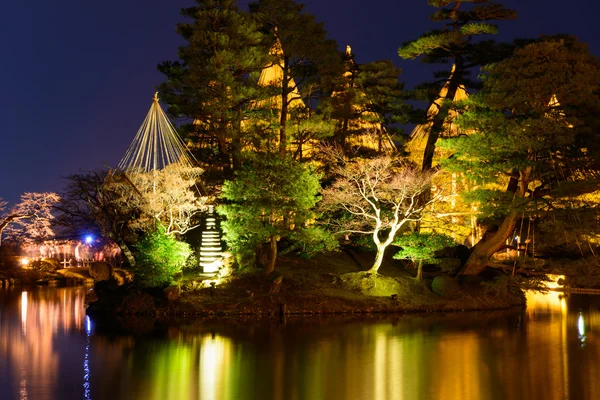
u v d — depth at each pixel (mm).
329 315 37250
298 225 39594
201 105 46781
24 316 37375
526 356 26234
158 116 45781
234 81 45906
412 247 41062
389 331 31969
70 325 33719
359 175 41500
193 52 45906
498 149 38156
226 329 32344
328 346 28094
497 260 46938
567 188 37750
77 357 25781
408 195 42062
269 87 45906
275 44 47688
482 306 40688
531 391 21078
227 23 46938
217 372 23406
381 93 49531
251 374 23141
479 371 23719
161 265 37875
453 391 21062
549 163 38844
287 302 37500
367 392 20906
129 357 25828
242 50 45625
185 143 48688
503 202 39219
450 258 44281
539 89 36531
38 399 20109
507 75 38188
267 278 39125
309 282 40000
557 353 26859
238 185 38906
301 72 46969
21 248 70375
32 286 60125
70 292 53625
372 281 40500
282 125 45531
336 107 48344
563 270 39656
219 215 44375
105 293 39812
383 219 43219
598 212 38281
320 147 46188
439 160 43656
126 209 43031
